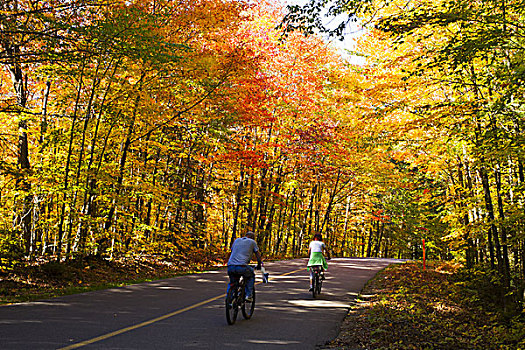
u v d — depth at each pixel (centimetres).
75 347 559
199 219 2528
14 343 564
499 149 1055
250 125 2219
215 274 1719
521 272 1488
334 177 3175
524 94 1099
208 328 721
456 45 922
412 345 675
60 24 955
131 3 1393
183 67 1486
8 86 1783
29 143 1716
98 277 1424
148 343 600
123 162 1727
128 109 1598
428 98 1422
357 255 6556
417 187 2323
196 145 2323
